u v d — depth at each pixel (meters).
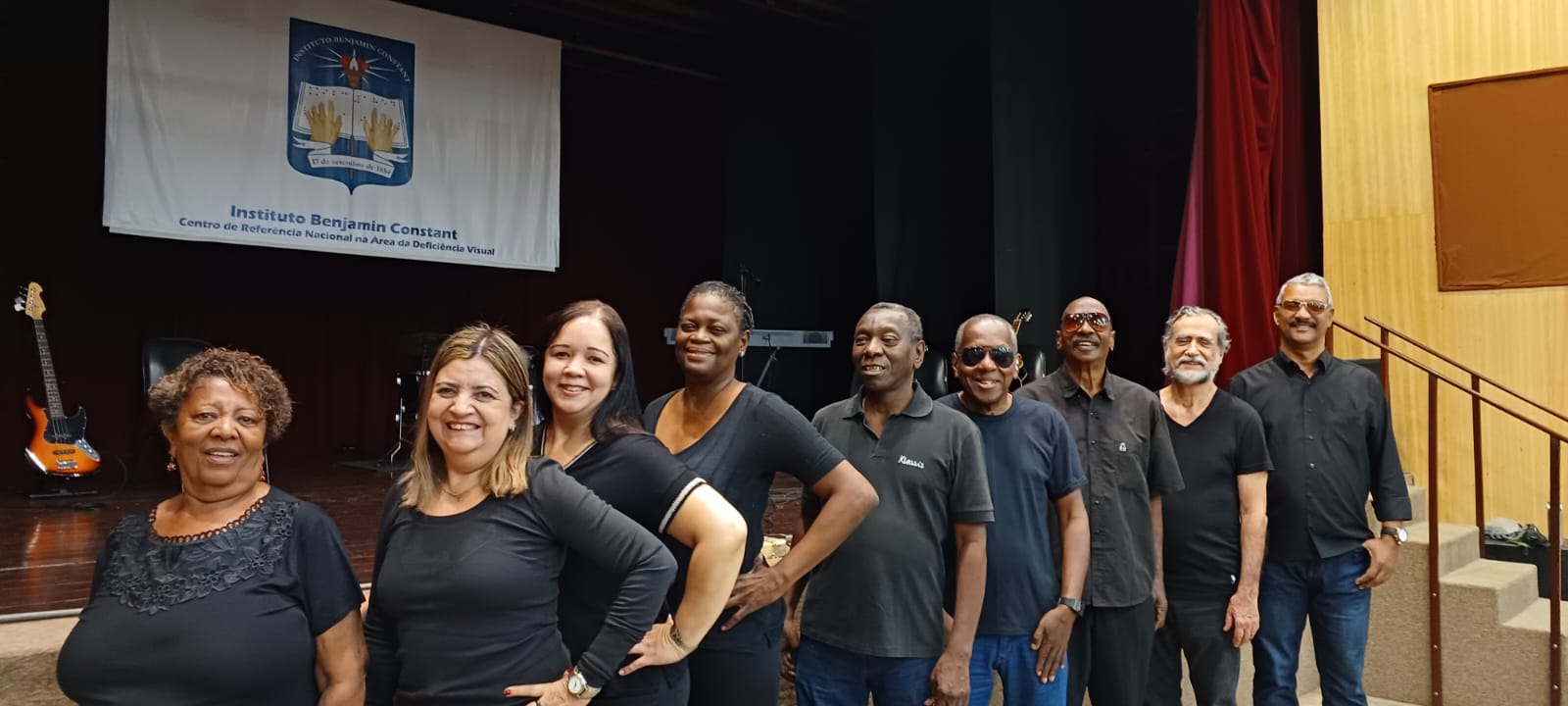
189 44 5.14
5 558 3.03
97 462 4.49
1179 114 5.84
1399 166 4.71
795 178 7.17
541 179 6.34
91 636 1.34
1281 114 5.14
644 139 7.98
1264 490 2.56
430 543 1.37
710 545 1.44
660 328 8.12
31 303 4.51
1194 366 2.58
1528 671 3.32
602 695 1.48
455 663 1.33
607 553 1.39
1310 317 2.82
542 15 6.59
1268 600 2.78
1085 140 6.05
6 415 5.43
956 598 2.03
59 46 5.56
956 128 6.07
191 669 1.31
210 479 1.41
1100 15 6.18
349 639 1.45
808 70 7.19
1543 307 4.34
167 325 6.03
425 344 6.04
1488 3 4.50
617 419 1.59
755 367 6.91
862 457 2.03
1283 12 5.23
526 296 7.51
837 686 2.00
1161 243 5.93
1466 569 3.70
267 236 5.36
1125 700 2.27
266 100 5.36
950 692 1.90
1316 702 3.57
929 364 5.55
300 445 6.51
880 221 6.17
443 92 5.96
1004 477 2.14
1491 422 4.44
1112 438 2.36
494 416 1.39
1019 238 5.59
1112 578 2.26
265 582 1.39
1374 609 3.65
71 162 5.64
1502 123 4.45
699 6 6.52
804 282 7.16
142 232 5.00
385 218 5.75
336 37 5.58
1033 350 5.29
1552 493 3.35
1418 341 4.60
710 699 1.69
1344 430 2.75
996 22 5.55
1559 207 4.32
